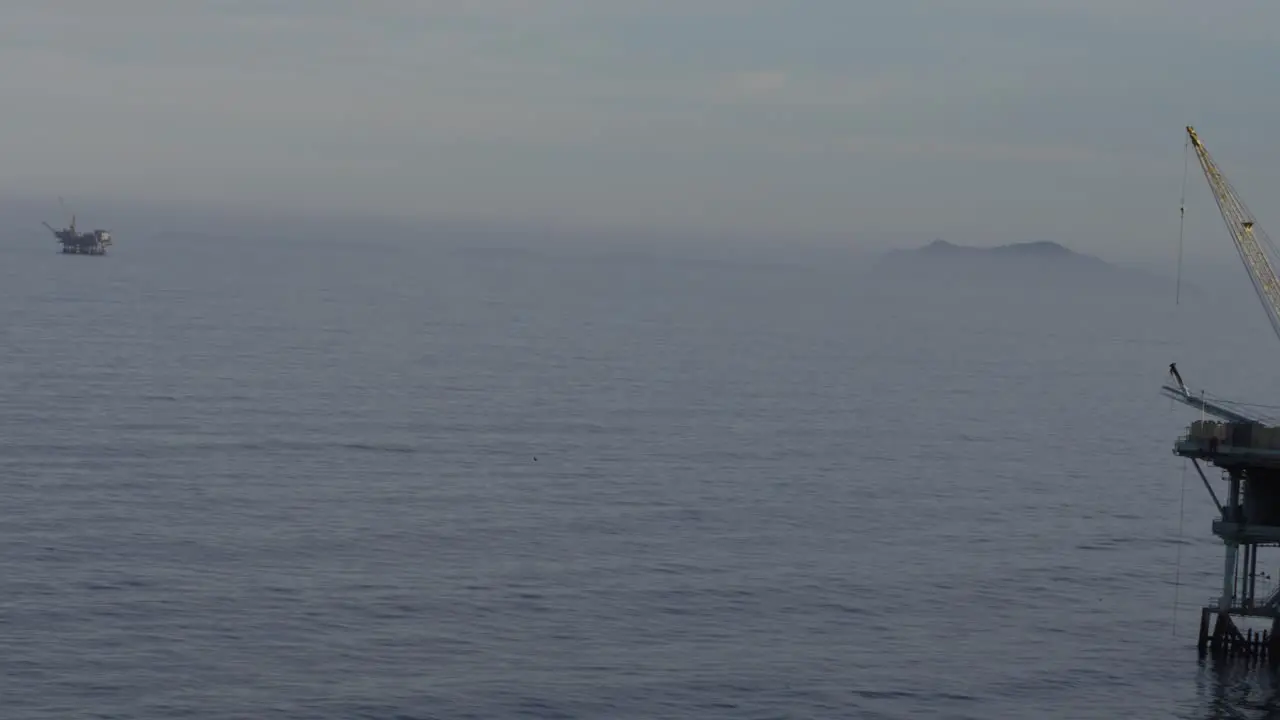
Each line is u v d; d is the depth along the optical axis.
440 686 96.38
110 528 137.62
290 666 98.94
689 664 103.44
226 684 94.81
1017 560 142.00
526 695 95.44
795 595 124.00
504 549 136.75
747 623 114.56
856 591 126.44
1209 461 119.88
